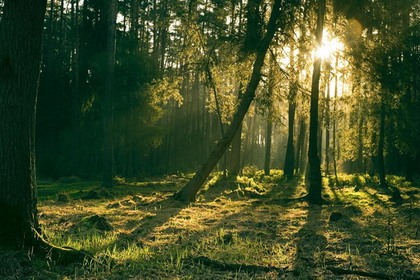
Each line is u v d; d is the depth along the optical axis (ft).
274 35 62.34
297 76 66.23
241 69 66.80
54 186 90.33
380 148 97.30
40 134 125.49
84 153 128.26
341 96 69.31
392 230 36.52
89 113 127.65
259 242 30.76
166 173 151.43
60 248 22.66
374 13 61.93
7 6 21.90
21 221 22.11
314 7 63.57
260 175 126.31
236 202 59.57
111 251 26.11
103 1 123.24
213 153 58.29
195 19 64.80
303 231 35.76
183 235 33.06
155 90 67.97
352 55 63.62
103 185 86.38
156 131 128.36
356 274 22.53
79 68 125.80
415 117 105.19
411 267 23.99
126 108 122.01
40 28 22.54
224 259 24.97
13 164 21.95
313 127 63.46
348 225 39.70
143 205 53.93
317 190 62.34
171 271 22.30
